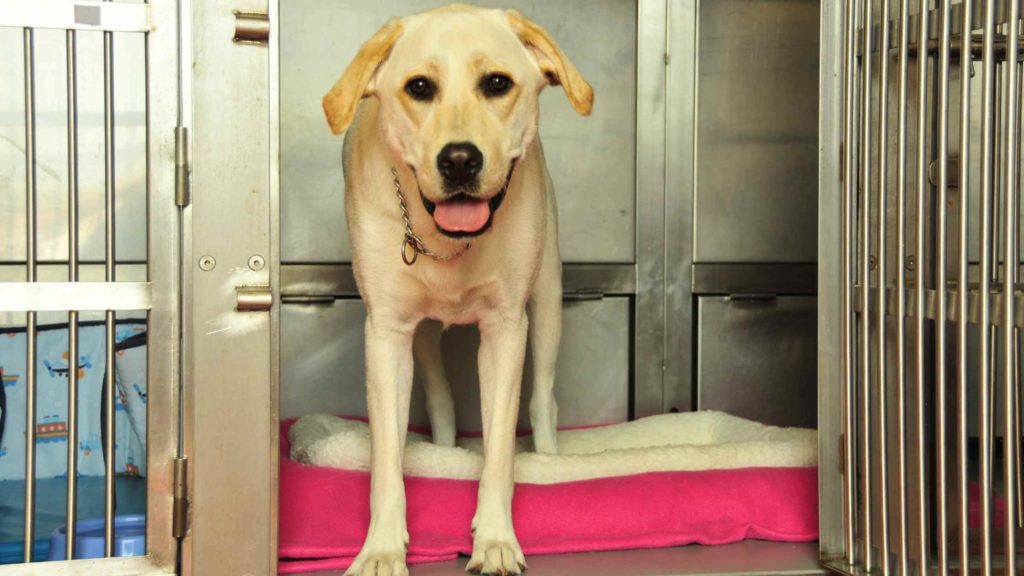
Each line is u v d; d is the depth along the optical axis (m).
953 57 1.61
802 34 2.88
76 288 1.53
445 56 1.53
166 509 1.57
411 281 1.73
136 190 2.48
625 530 1.88
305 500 1.84
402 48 1.59
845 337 1.73
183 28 1.55
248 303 1.57
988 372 1.39
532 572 1.68
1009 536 1.36
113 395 1.56
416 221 1.67
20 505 2.14
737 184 2.86
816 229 2.91
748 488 1.96
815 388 2.92
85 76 2.43
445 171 1.48
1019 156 1.35
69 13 1.51
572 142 2.77
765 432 2.40
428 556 1.73
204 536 1.58
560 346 2.80
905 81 1.57
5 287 1.50
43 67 2.41
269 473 1.60
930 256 1.61
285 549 1.72
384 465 1.70
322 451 1.98
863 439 1.69
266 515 1.60
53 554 1.63
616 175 2.80
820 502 1.77
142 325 2.42
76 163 1.53
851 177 1.72
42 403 2.36
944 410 1.49
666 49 2.80
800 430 2.37
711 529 1.90
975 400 2.38
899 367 1.59
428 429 2.75
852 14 1.71
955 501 1.72
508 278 1.77
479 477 1.96
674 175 2.82
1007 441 1.36
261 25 1.57
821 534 1.77
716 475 1.99
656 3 2.79
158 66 1.55
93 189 2.46
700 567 1.72
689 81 2.81
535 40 1.63
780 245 2.89
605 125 2.79
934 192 1.59
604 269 2.80
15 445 2.34
